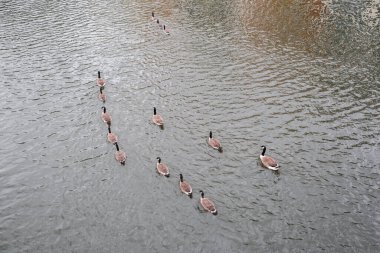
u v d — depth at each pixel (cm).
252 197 3369
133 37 6400
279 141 4031
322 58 5750
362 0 7950
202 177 3581
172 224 3122
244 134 4138
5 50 6006
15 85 5094
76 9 7688
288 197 3369
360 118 4397
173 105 4634
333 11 7450
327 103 4666
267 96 4794
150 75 5278
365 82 5131
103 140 4078
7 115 4519
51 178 3622
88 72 5375
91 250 2933
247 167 3691
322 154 3853
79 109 4594
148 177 3584
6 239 3048
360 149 3922
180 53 5866
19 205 3353
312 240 2983
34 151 3962
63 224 3161
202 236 3017
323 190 3438
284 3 7862
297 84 5062
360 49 6025
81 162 3794
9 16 7369
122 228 3103
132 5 7850
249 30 6662
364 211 3234
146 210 3253
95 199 3381
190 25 6869
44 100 4775
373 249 2914
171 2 8006
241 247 2928
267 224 3116
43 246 2983
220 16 7262
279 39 6338
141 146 3981
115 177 3600
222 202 3316
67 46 6125
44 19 7206
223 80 5147
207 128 4241
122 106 4634
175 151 3909
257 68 5447
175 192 3416
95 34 6531
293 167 3694
